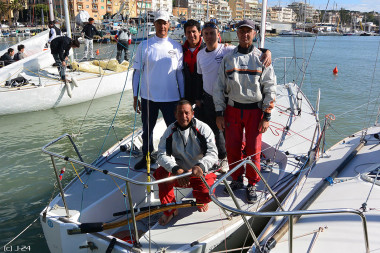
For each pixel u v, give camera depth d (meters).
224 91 3.00
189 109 2.62
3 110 8.00
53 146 6.17
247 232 2.88
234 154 3.09
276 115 4.96
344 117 7.94
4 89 8.02
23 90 8.08
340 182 3.18
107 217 3.06
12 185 4.68
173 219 2.80
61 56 8.56
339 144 4.24
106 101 9.57
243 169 3.24
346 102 9.57
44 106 8.54
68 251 2.61
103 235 2.55
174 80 3.40
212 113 3.40
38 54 9.42
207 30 3.13
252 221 2.89
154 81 3.36
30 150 6.00
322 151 3.88
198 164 2.53
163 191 2.75
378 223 2.49
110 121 7.73
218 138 3.52
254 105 2.91
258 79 2.82
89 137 6.66
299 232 2.56
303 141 4.16
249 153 2.99
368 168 3.31
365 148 3.93
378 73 15.08
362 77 13.86
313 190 3.14
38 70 8.97
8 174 5.02
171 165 2.59
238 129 3.01
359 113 8.30
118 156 3.92
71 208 2.84
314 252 2.33
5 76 8.73
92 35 12.07
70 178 4.88
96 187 3.21
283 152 3.87
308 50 24.59
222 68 2.93
